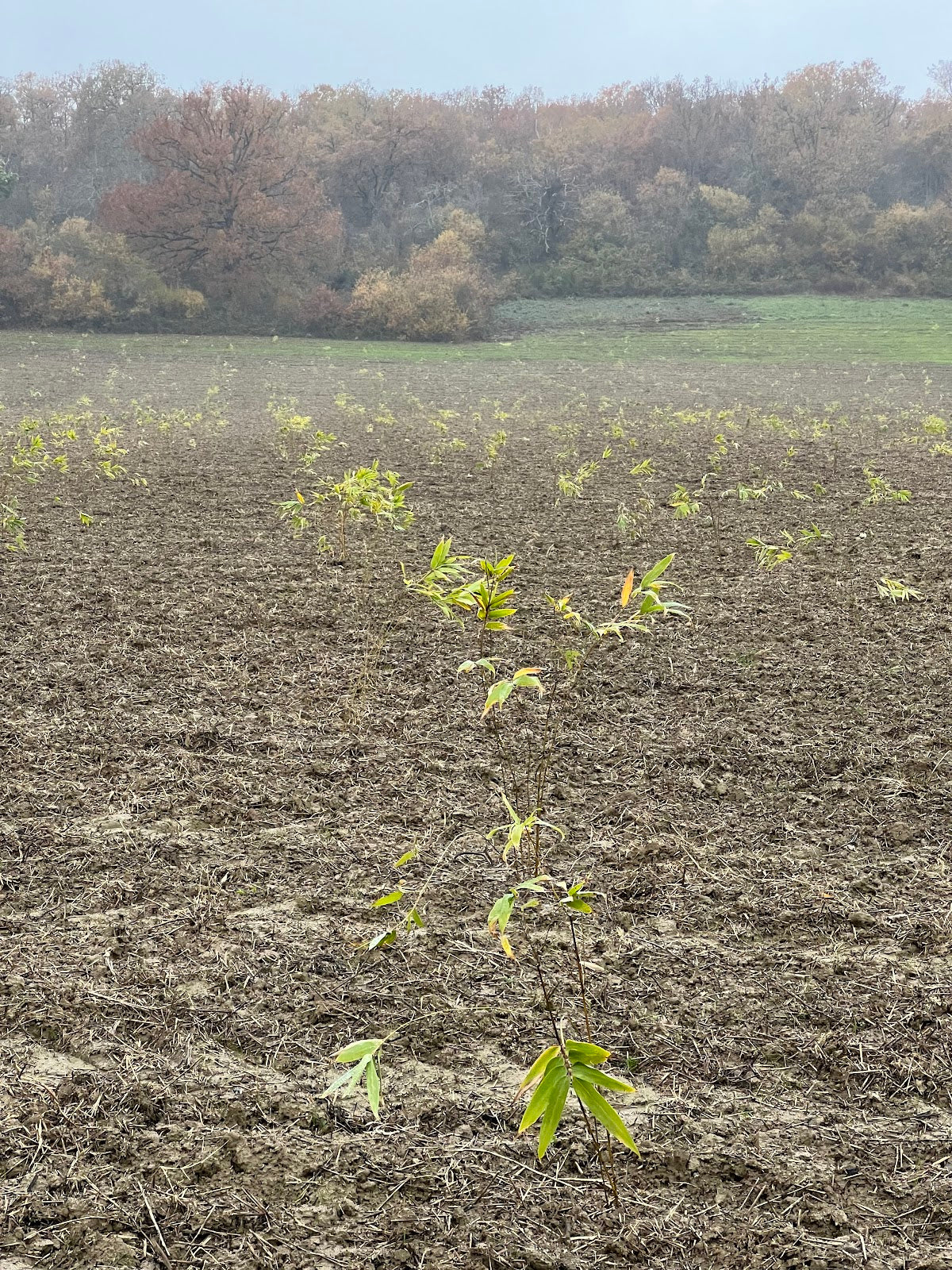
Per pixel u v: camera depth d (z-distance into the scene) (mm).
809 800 3980
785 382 28812
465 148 70062
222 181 50906
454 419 18688
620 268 61406
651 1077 2559
